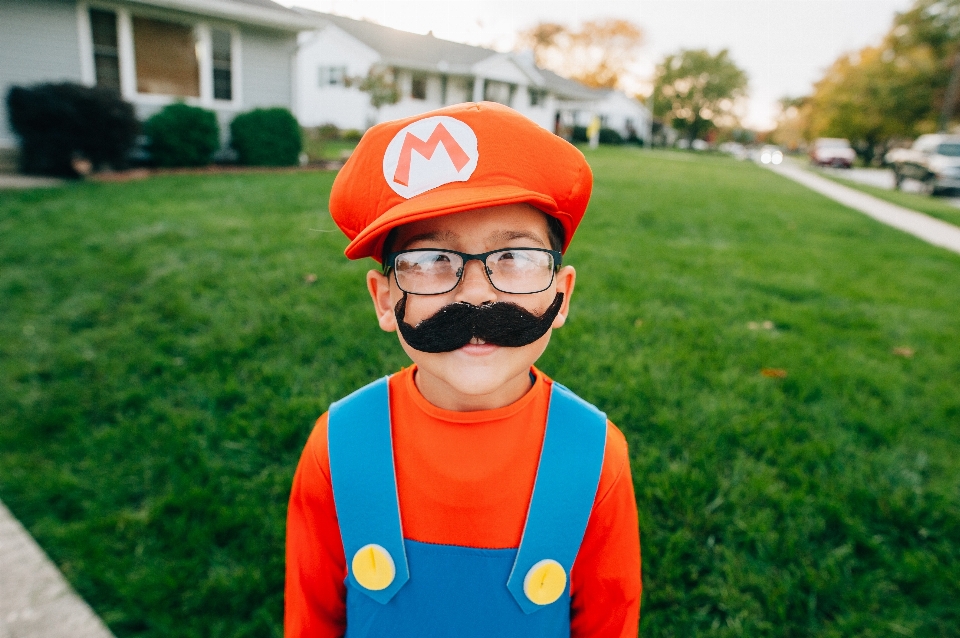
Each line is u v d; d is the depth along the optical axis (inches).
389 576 39.1
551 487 39.1
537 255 36.3
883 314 187.2
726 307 179.8
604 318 161.8
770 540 82.9
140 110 446.9
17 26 390.6
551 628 40.4
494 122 35.5
